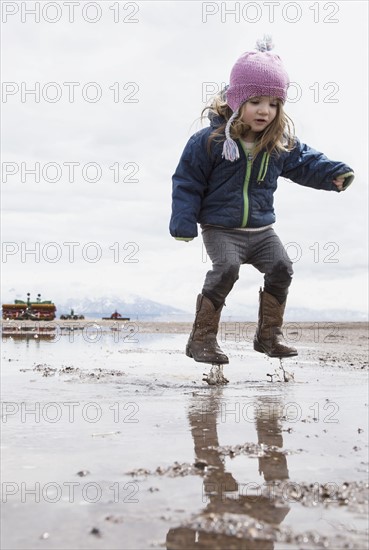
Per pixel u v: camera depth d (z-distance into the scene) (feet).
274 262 13.82
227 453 6.75
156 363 19.03
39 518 4.70
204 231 13.96
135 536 4.30
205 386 12.96
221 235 13.56
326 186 14.15
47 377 14.67
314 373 15.75
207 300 13.55
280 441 7.38
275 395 11.48
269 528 4.44
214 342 13.60
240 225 13.48
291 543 4.18
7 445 7.22
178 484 5.57
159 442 7.32
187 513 4.77
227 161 13.20
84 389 12.32
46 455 6.72
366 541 4.22
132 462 6.40
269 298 14.35
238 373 15.79
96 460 6.49
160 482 5.64
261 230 13.79
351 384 13.32
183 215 13.24
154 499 5.13
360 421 8.71
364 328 52.49
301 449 6.94
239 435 7.74
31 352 24.48
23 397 11.19
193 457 6.58
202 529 4.42
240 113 12.85
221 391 12.10
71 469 6.14
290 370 16.53
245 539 4.24
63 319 80.28
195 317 13.79
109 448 7.04
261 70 12.46
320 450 6.89
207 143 13.16
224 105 13.19
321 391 12.07
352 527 4.49
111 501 5.09
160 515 4.72
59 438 7.60
